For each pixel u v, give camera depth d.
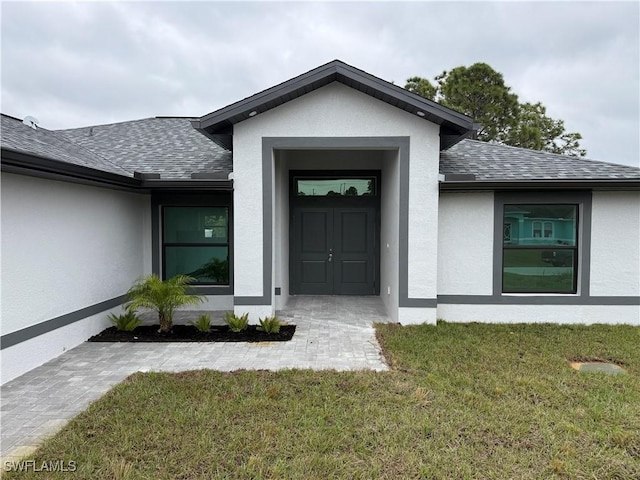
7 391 4.57
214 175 7.26
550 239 7.87
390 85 6.70
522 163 8.36
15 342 4.97
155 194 8.59
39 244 5.41
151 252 8.65
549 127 25.55
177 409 4.04
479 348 6.02
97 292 6.86
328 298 9.89
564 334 6.85
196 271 8.82
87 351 5.98
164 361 5.56
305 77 6.70
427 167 7.13
